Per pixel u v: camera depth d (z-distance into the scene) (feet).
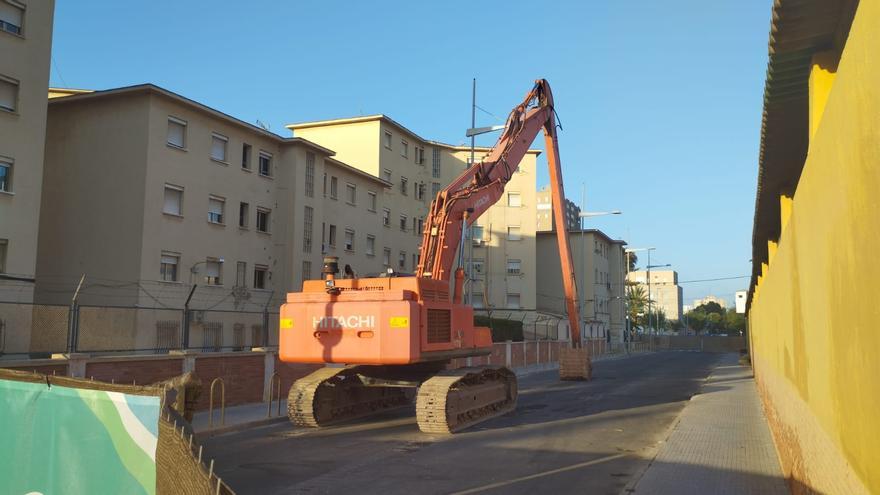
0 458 15.42
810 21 16.58
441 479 29.17
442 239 48.44
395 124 157.99
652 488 26.66
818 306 17.15
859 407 12.14
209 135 99.14
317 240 117.08
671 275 521.24
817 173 16.26
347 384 49.39
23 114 72.95
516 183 193.16
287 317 43.98
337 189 130.21
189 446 10.30
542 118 68.08
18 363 38.55
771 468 30.50
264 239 109.29
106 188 89.86
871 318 10.73
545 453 35.53
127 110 90.17
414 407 57.82
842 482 14.12
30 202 73.10
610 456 34.63
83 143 91.97
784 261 27.66
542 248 227.61
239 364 55.83
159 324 69.87
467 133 92.79
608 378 96.27
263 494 26.61
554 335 182.80
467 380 47.62
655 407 57.67
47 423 14.69
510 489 27.25
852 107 11.43
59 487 14.32
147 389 13.07
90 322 46.50
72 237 90.58
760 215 40.42
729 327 410.11
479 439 40.29
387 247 154.20
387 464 32.58
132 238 87.61
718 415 49.49
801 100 22.27
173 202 93.04
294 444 38.65
